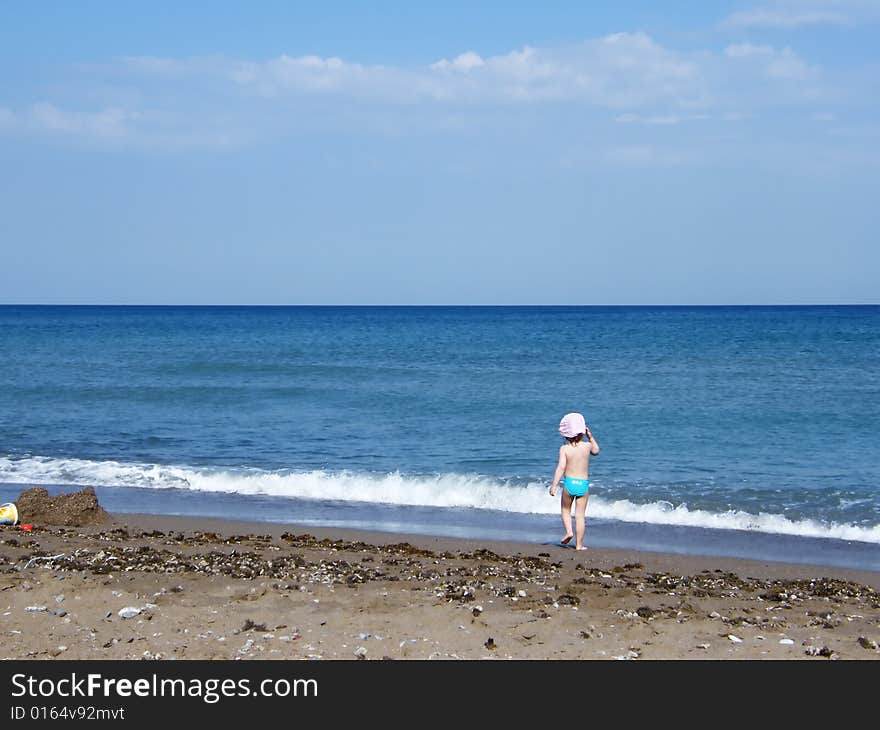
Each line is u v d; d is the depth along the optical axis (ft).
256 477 61.87
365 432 82.79
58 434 82.02
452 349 196.44
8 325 349.00
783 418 88.53
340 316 543.39
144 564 35.50
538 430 83.25
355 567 36.09
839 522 50.01
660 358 165.58
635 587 33.68
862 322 362.53
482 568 36.94
